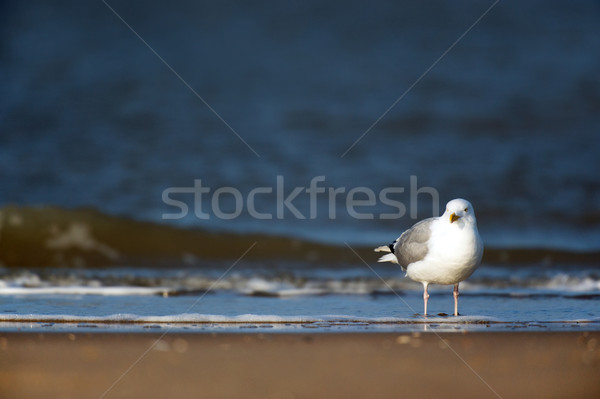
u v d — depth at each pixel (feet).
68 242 46.62
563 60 96.84
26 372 18.26
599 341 22.65
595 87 90.99
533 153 75.00
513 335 23.56
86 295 33.14
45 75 89.81
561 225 58.54
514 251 48.01
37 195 61.36
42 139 73.97
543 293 35.42
